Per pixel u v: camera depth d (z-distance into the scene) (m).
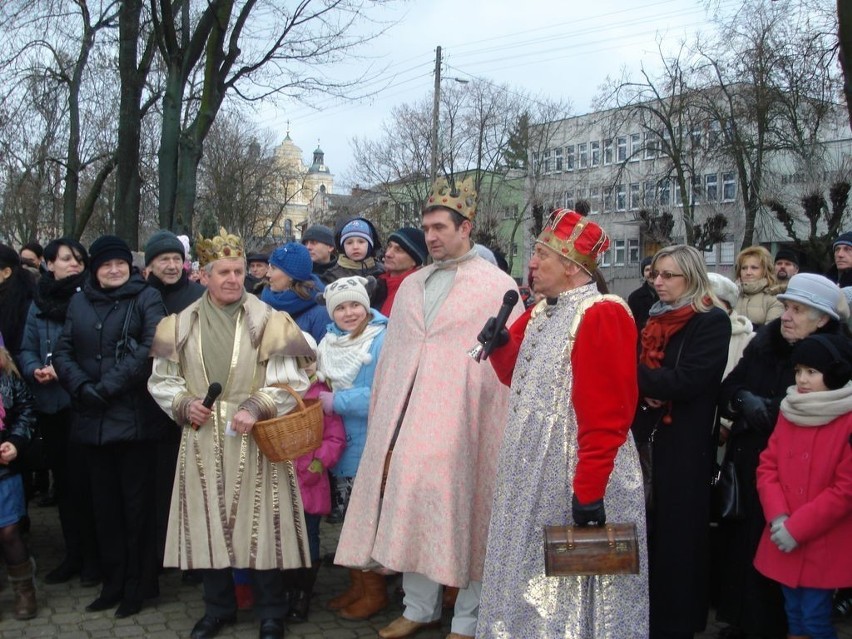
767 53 19.70
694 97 22.69
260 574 3.82
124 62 10.02
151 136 20.98
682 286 3.51
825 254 17.78
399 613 4.22
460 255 3.89
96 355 4.12
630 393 2.83
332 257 6.50
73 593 4.44
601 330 2.84
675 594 3.37
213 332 3.84
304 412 3.68
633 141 37.28
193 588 4.53
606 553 2.72
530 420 2.99
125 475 4.10
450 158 35.31
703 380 3.35
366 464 3.78
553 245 3.04
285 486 3.86
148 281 4.69
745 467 3.72
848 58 7.12
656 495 3.42
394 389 3.77
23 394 4.19
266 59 12.09
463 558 3.53
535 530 2.91
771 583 3.63
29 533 5.61
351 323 4.22
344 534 3.77
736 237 25.41
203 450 3.76
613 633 2.84
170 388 3.79
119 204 10.17
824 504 3.19
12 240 26.97
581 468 2.79
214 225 6.09
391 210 38.78
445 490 3.53
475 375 3.68
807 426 3.33
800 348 3.36
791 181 23.31
